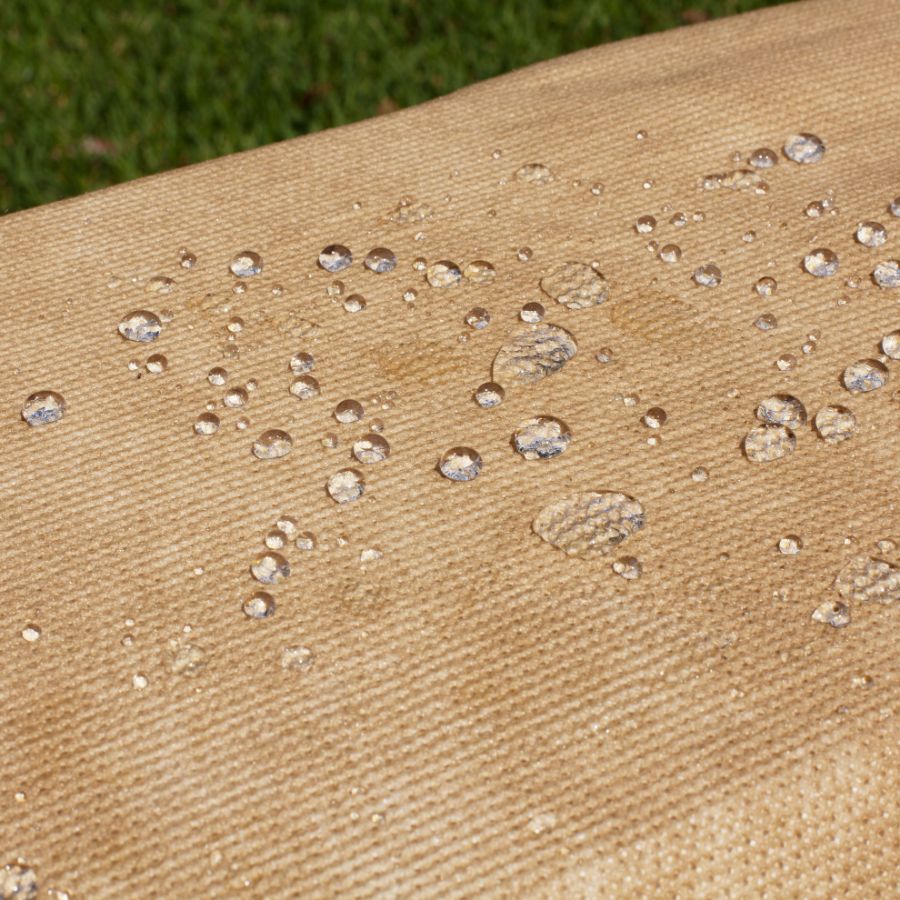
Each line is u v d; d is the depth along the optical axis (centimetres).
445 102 40
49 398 37
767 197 38
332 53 58
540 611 35
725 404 36
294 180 39
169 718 34
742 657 34
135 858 34
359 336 37
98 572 35
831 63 40
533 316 37
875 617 35
